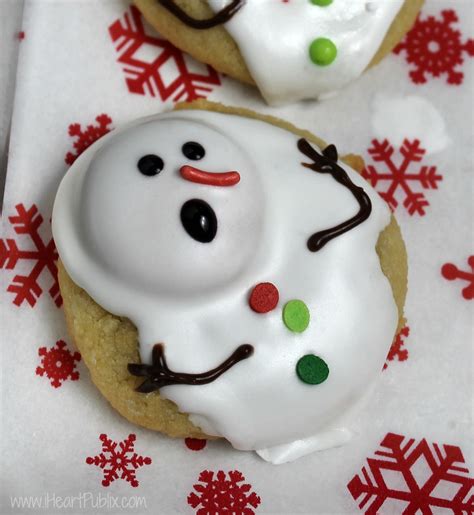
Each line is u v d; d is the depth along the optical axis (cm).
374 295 23
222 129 24
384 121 27
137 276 21
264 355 22
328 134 27
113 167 21
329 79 26
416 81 28
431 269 26
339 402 23
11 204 25
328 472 24
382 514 24
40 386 24
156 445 24
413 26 28
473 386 25
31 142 26
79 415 24
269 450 24
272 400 22
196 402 22
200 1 25
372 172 27
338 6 25
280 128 25
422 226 27
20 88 26
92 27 27
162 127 22
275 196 23
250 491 24
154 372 22
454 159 27
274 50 25
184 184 21
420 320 26
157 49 27
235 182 21
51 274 25
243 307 22
